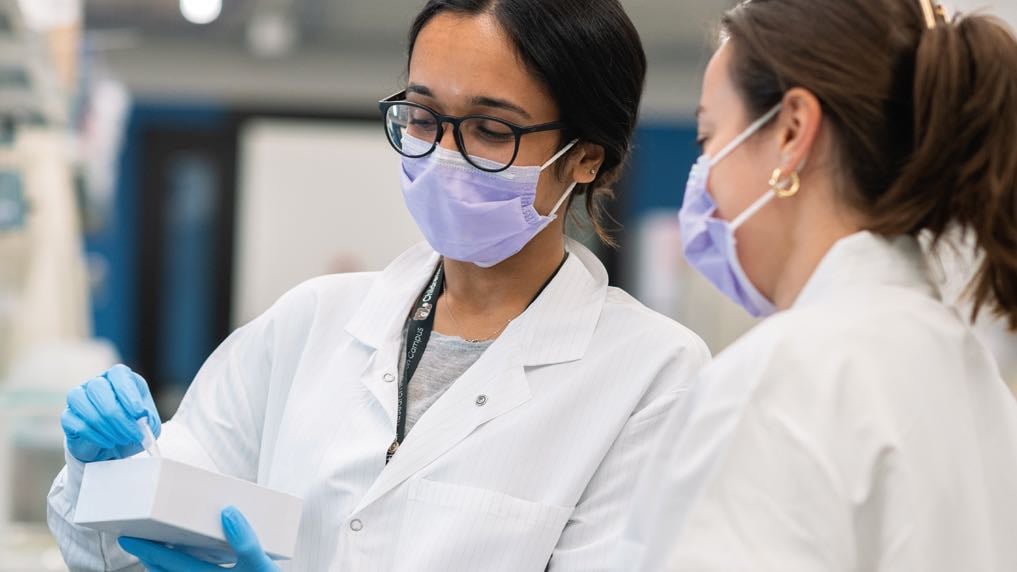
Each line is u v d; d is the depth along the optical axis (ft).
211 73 24.04
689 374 5.76
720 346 23.16
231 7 21.68
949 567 4.09
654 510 4.27
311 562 5.76
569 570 5.46
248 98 24.49
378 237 24.70
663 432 4.47
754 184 4.53
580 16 5.67
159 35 22.97
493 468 5.60
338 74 24.30
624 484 5.59
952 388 4.27
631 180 24.73
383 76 24.32
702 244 4.91
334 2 21.53
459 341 5.99
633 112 6.07
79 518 5.21
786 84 4.36
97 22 21.56
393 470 5.60
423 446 5.64
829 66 4.29
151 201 24.52
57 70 11.96
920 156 4.22
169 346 24.64
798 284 4.52
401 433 5.79
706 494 4.00
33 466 9.54
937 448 4.13
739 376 4.16
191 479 4.99
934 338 4.30
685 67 23.75
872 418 4.03
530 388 5.79
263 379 6.40
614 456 5.66
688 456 4.16
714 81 4.70
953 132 4.22
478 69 5.58
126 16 21.66
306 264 24.62
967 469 4.20
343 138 24.59
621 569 4.42
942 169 4.26
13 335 11.88
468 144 5.67
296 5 21.70
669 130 24.72
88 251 24.16
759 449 4.00
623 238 24.62
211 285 24.62
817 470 3.95
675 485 4.16
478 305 6.11
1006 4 12.57
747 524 3.93
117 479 5.05
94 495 5.14
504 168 5.65
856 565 3.99
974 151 4.25
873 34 4.29
